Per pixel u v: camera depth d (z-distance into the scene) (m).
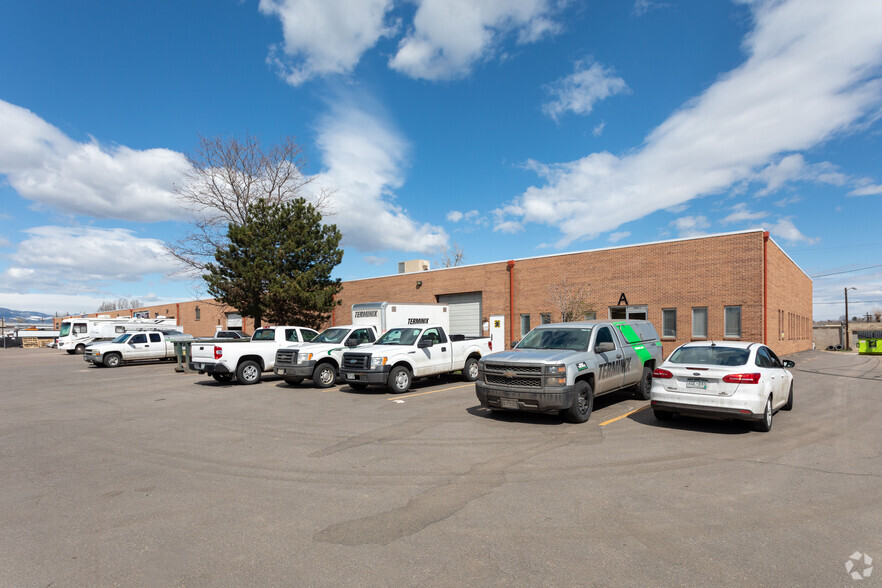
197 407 11.11
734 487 5.36
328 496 5.23
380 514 4.71
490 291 28.86
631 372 10.58
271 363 15.98
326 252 27.64
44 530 4.44
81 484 5.73
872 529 4.27
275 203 27.48
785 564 3.67
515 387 8.55
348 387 14.09
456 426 8.54
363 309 20.02
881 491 5.21
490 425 8.59
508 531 4.30
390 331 13.88
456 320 31.16
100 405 11.70
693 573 3.55
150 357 25.28
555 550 3.93
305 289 25.98
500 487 5.43
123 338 25.08
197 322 52.94
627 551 3.90
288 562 3.78
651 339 11.97
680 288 21.97
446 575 3.56
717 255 21.05
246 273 25.12
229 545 4.09
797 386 13.72
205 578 3.56
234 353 15.16
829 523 4.40
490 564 3.71
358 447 7.23
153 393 13.77
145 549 4.04
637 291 23.22
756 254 20.09
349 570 3.65
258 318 27.62
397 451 6.98
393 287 34.53
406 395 12.25
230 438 7.94
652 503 4.92
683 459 6.43
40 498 5.27
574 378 8.48
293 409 10.55
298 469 6.21
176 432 8.45
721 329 20.81
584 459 6.46
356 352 12.52
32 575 3.62
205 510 4.87
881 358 29.11
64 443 7.79
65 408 11.30
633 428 8.26
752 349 8.35
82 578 3.58
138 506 5.01
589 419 9.01
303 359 13.83
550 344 9.83
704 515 4.61
